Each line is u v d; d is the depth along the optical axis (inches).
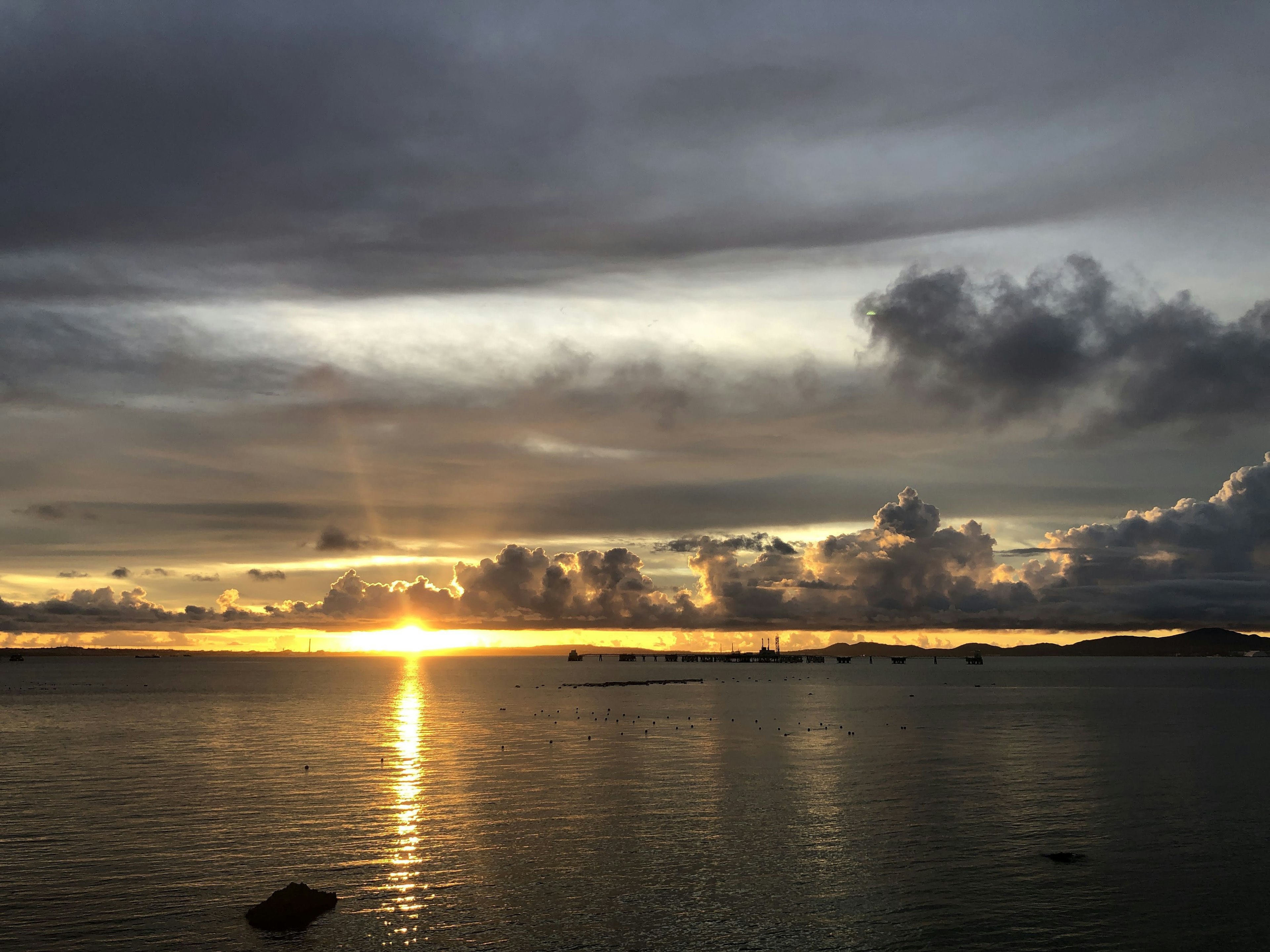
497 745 3769.7
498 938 1405.0
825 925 1461.6
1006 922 1471.5
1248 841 1940.2
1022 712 5546.3
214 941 1393.9
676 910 1525.6
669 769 3009.4
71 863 1790.1
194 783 2726.4
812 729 4453.7
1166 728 4404.5
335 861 1800.0
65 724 4948.3
